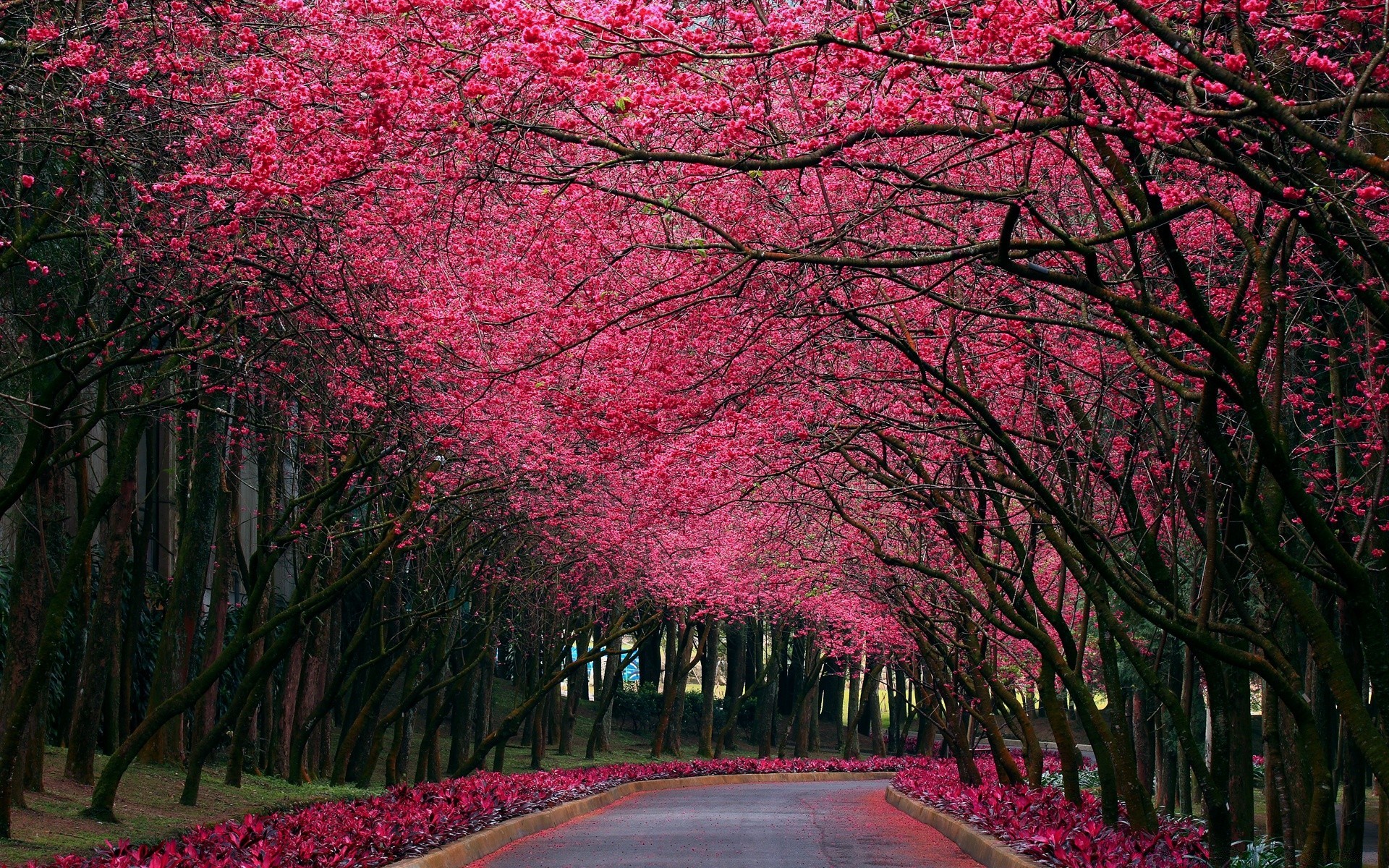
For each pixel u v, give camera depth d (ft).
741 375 41.83
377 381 50.72
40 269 37.88
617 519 82.07
